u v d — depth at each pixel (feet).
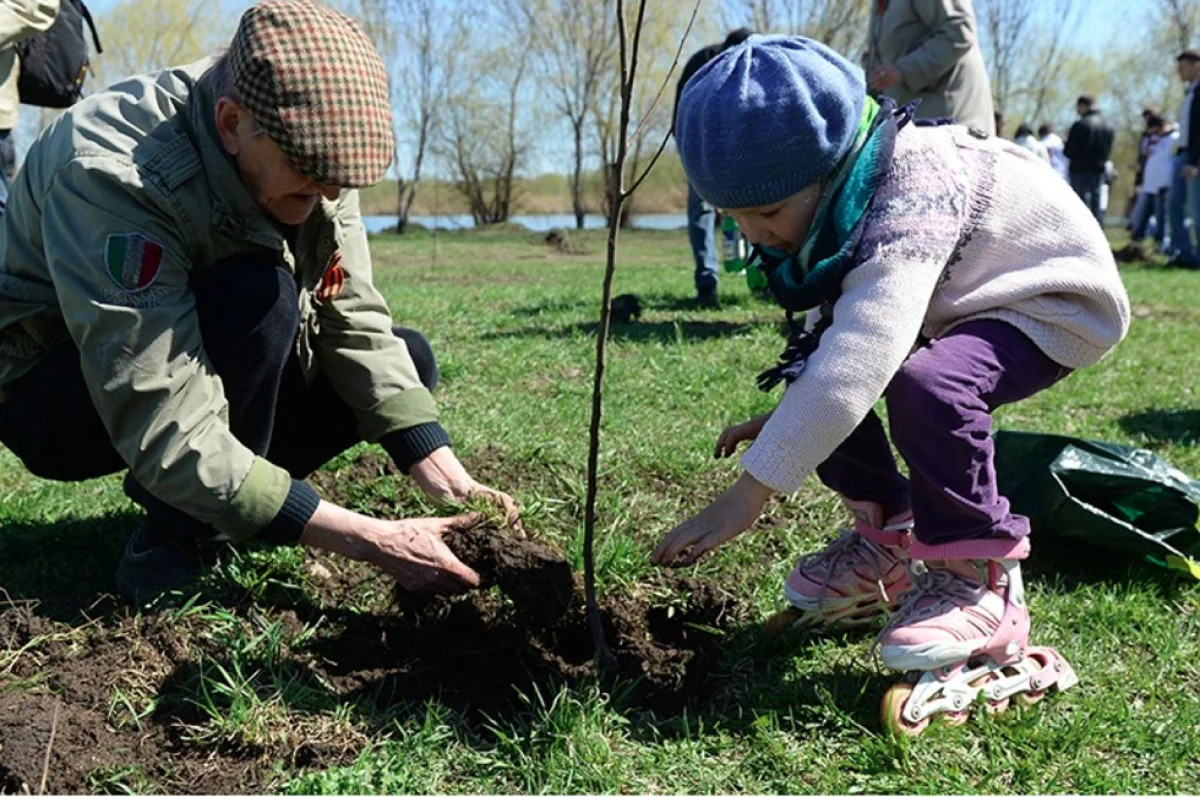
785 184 6.95
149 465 7.39
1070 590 9.58
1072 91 125.59
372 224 105.50
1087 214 7.49
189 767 6.75
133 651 7.64
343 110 6.80
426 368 10.29
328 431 9.63
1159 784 6.77
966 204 7.20
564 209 117.39
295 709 7.27
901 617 7.39
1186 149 43.47
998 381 7.24
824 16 69.92
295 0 7.06
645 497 11.39
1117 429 14.99
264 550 9.34
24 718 6.65
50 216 7.42
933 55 19.20
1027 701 7.49
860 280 6.99
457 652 8.34
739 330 22.77
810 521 10.79
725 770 6.92
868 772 6.88
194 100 7.54
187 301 7.56
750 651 8.44
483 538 8.46
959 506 7.12
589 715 7.20
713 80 7.08
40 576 9.20
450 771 6.87
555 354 19.63
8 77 14.75
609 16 85.35
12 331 8.09
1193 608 9.21
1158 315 28.53
